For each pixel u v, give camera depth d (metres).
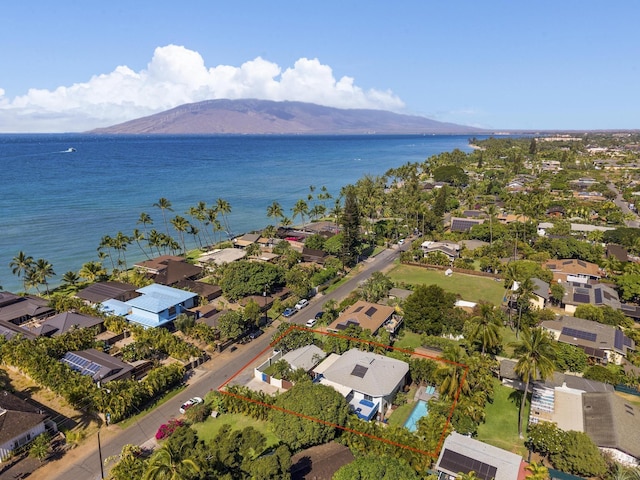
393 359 69.12
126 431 58.78
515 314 94.25
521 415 58.91
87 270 115.56
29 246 150.62
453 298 92.06
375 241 157.00
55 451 54.81
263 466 42.47
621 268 116.44
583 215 183.50
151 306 88.62
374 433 53.44
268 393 66.19
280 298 102.19
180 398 66.19
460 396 59.34
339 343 76.00
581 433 52.19
